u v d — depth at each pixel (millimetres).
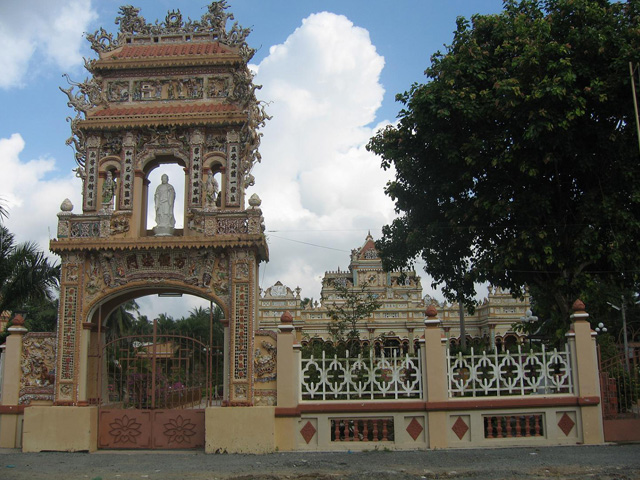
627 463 11828
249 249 15578
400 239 21047
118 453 14562
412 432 14375
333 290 56062
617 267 16906
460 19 19484
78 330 15609
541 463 12008
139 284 15719
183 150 16797
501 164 17188
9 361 15656
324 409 14484
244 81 16734
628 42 16078
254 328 15508
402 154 19438
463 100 17188
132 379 17078
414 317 52562
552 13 17141
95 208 16500
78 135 16875
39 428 14875
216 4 17938
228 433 14430
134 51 17703
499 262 17641
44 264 21172
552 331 19297
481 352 16078
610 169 17234
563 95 15695
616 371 16047
